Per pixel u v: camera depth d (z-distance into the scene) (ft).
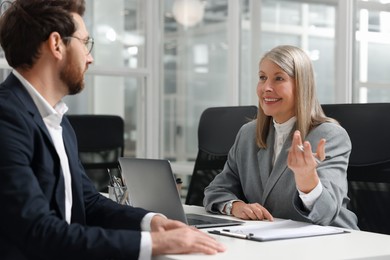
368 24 12.77
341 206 8.47
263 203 8.88
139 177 7.80
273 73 8.82
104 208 7.26
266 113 8.92
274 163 8.94
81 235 5.74
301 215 7.75
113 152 13.91
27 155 6.01
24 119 6.10
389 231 8.60
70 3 6.59
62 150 6.61
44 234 5.71
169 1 18.42
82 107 17.84
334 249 6.12
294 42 14.47
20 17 6.36
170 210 7.53
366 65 12.84
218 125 11.26
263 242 6.47
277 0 14.99
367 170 8.88
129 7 18.47
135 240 5.76
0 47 6.56
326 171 8.23
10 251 5.98
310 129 8.82
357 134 9.04
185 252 5.81
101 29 17.93
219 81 16.83
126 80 18.53
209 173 11.19
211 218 8.23
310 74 8.89
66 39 6.45
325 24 13.70
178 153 18.28
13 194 5.76
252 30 15.87
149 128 18.79
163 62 18.74
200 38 17.44
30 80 6.45
